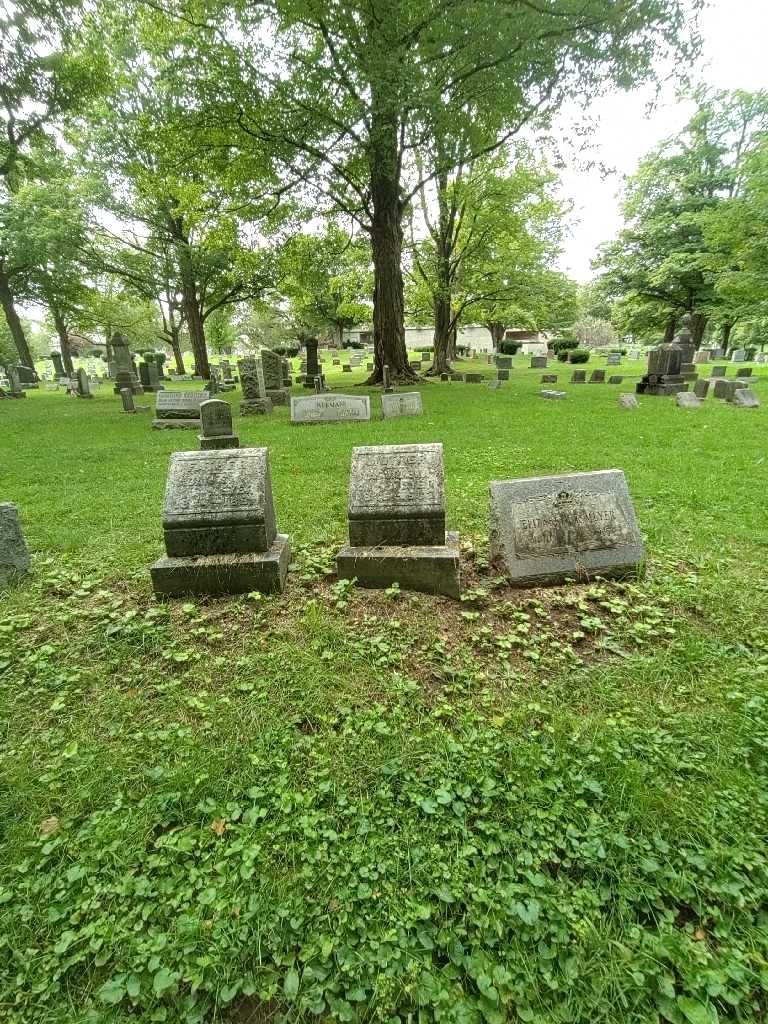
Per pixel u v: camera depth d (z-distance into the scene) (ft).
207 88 47.67
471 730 8.67
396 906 6.05
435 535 13.38
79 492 23.41
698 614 12.06
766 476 21.98
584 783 7.47
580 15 39.93
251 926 5.94
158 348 239.30
